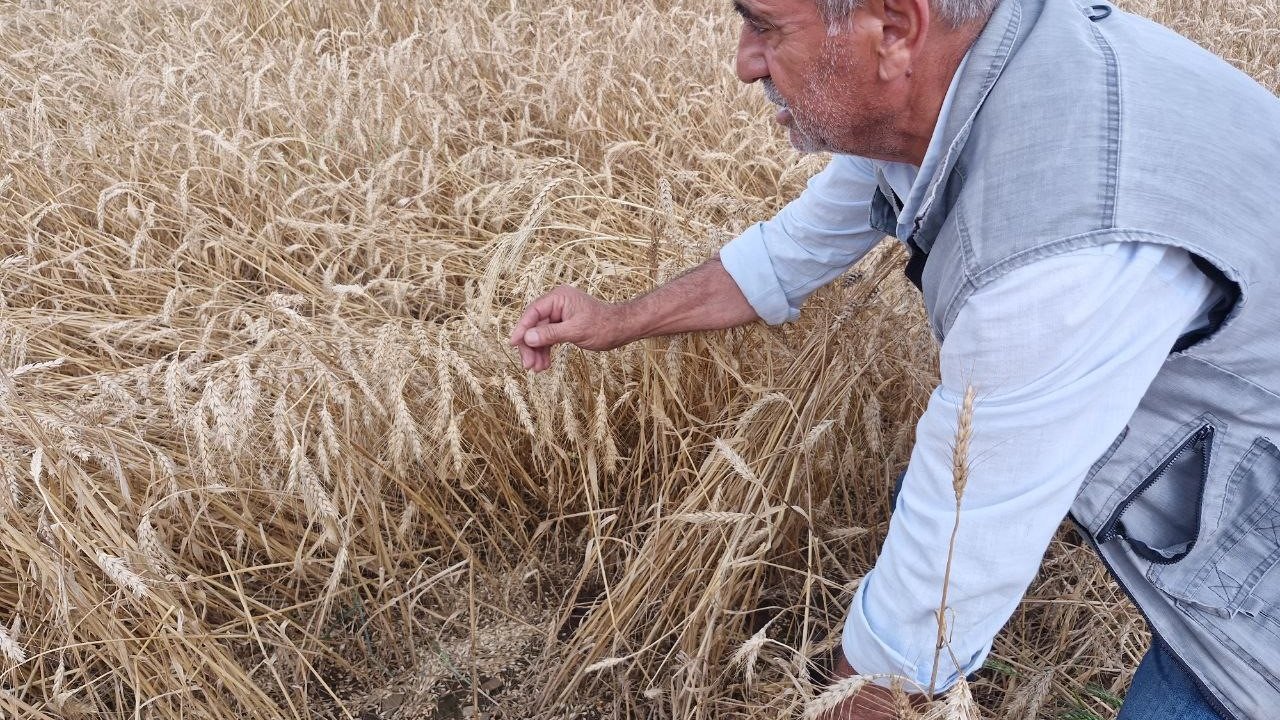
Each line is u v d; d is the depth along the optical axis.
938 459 1.15
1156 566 1.29
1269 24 4.91
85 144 3.18
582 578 1.97
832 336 1.96
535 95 3.74
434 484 2.16
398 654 2.04
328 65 3.75
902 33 1.11
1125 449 1.26
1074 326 1.02
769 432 2.03
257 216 3.21
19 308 2.75
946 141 1.17
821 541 1.88
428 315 2.88
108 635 1.68
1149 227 1.01
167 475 1.79
